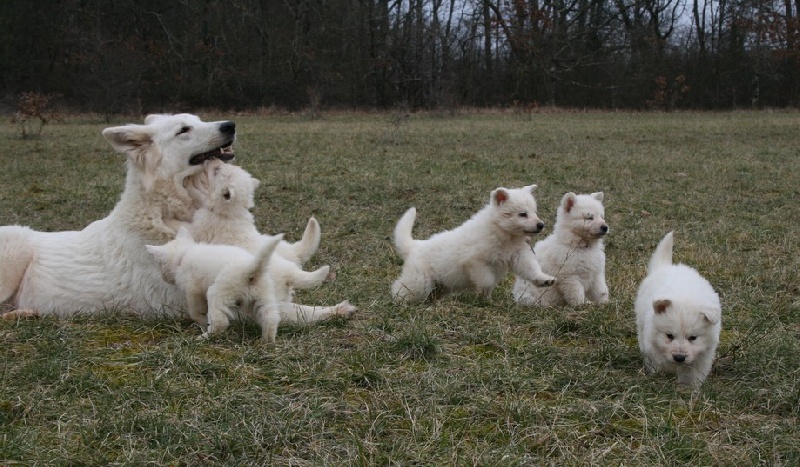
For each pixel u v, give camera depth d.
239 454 3.35
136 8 46.31
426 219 10.34
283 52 46.47
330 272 7.29
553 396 4.05
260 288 4.79
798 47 40.38
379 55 48.62
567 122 32.50
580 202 6.55
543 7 47.81
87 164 16.47
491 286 6.39
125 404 3.78
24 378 4.13
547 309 5.86
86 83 38.97
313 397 3.89
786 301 6.07
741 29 45.12
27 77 43.88
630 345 5.10
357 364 4.33
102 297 5.64
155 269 5.55
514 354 4.70
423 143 22.03
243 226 5.74
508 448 3.40
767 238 8.87
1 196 11.91
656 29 50.22
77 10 45.47
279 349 4.59
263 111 42.69
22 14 43.75
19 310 5.59
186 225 5.72
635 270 7.46
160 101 43.25
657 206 11.27
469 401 3.92
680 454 3.37
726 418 3.80
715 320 4.25
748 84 44.75
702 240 8.81
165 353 4.49
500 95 48.97
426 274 6.44
